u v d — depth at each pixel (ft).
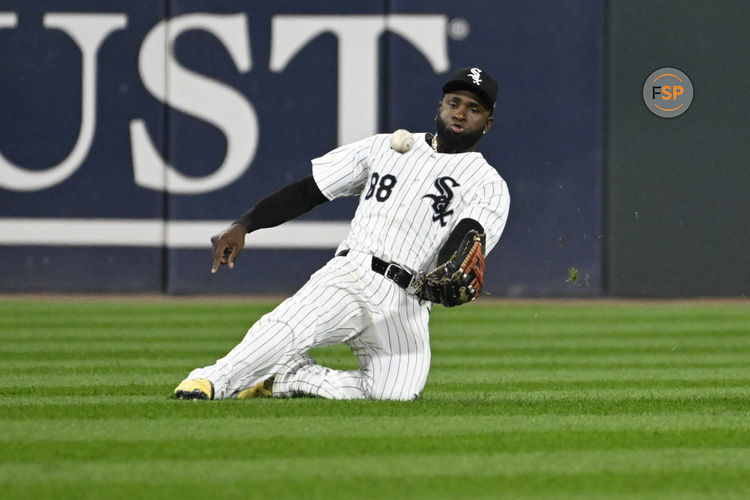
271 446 45.39
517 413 55.16
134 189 143.43
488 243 57.16
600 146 143.95
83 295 143.43
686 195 145.07
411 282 58.44
